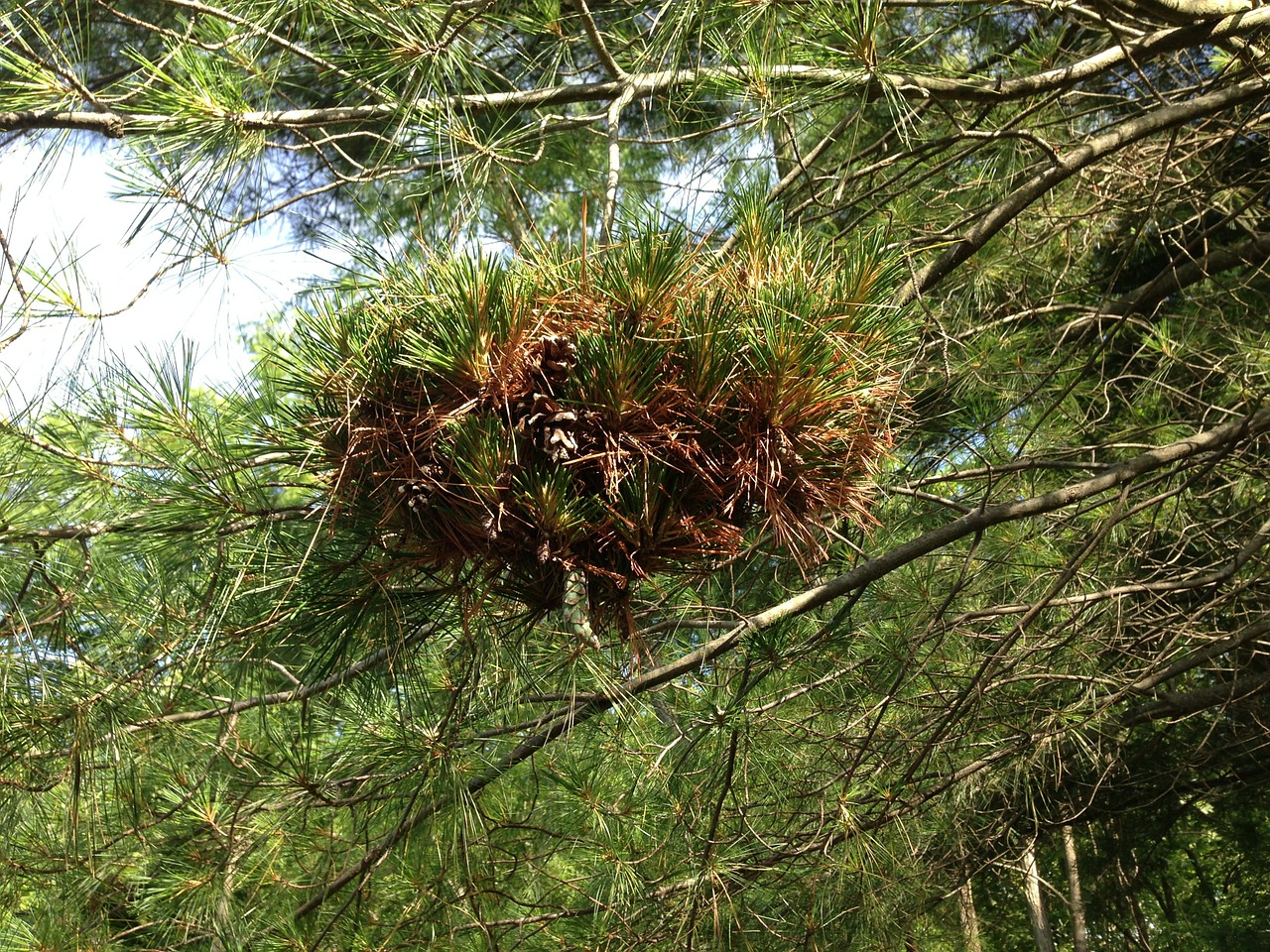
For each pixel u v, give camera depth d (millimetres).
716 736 2961
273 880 3156
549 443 1822
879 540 3609
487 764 2666
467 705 2447
